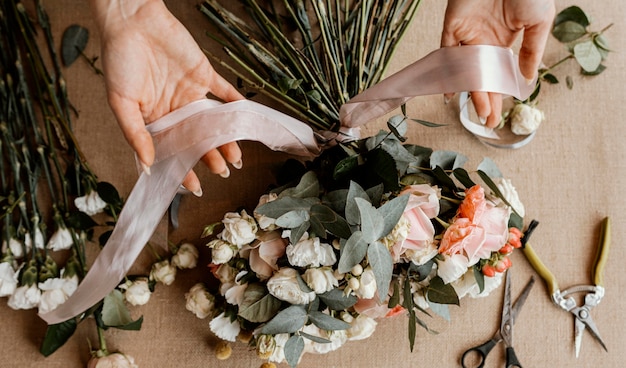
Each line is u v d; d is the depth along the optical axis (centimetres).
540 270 84
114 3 65
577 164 86
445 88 70
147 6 65
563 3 86
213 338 82
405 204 63
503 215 69
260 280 73
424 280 73
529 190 85
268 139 71
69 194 83
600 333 84
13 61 83
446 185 73
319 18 77
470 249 67
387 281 63
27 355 81
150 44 66
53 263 80
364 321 75
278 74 79
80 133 83
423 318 83
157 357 82
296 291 68
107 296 77
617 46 87
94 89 84
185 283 82
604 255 84
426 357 83
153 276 80
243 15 84
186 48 66
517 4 67
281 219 66
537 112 83
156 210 69
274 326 68
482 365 82
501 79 70
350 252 63
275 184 80
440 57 70
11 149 81
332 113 78
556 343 84
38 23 84
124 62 64
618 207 85
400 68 85
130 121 64
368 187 71
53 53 83
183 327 82
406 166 73
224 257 71
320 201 70
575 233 85
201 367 82
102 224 82
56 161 81
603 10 86
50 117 82
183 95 69
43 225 81
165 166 68
